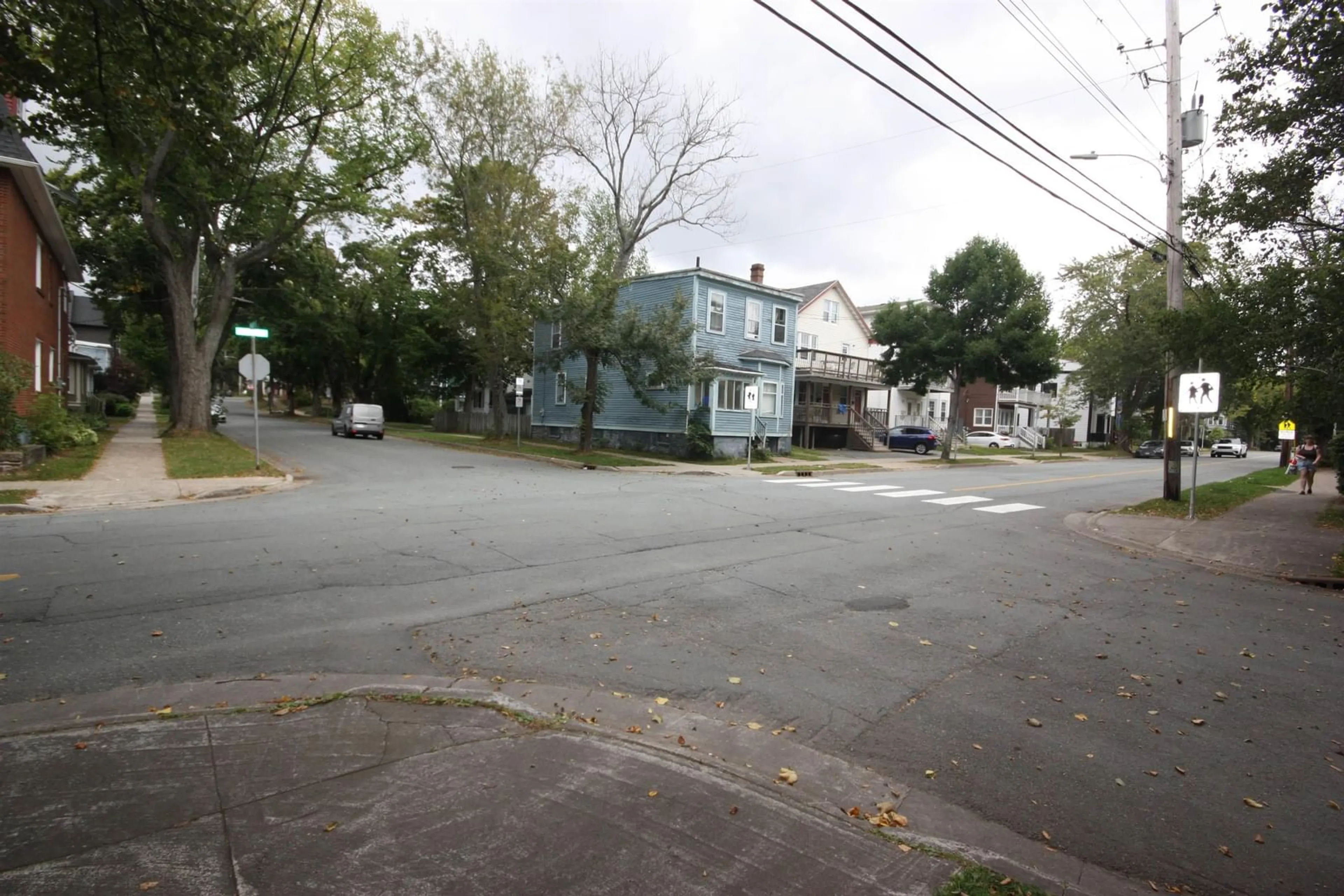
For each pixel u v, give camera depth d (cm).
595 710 459
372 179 2677
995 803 377
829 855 313
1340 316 1215
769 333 3356
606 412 3291
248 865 283
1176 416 1698
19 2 721
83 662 512
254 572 780
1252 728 487
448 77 2917
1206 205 1395
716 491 1719
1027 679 561
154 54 773
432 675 514
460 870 286
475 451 2862
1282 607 838
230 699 451
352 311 4556
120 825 307
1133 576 978
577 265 2589
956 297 3619
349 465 2153
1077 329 5072
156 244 2342
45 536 948
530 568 848
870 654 602
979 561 1009
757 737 434
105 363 5319
